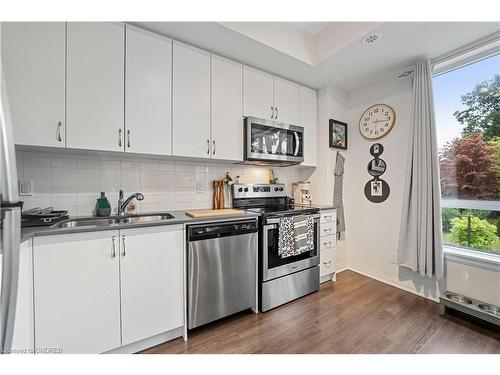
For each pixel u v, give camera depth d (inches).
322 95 110.2
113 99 60.6
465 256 74.6
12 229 25.9
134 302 55.2
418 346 58.7
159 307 58.5
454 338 61.8
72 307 48.2
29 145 51.3
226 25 65.7
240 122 84.8
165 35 69.2
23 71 50.4
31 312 44.2
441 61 81.0
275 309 78.6
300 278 86.9
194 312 63.4
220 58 79.9
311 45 88.4
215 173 94.1
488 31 68.4
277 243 80.4
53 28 53.6
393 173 98.3
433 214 79.1
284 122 97.5
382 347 58.5
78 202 67.9
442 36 71.1
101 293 51.3
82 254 49.3
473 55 76.3
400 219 95.8
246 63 86.4
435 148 78.7
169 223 59.8
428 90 81.2
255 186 99.8
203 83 76.0
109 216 68.4
